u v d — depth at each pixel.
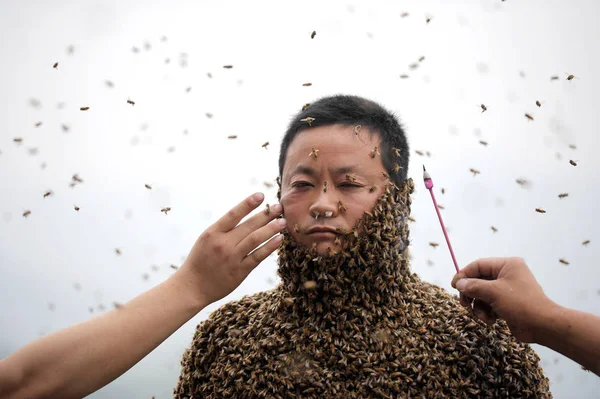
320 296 3.00
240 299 3.45
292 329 3.00
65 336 2.54
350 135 2.98
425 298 3.20
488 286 2.72
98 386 2.55
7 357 2.50
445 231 3.11
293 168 3.04
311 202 2.93
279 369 2.88
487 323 2.83
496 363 2.81
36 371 2.46
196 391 3.13
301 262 2.98
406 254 3.19
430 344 2.90
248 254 2.86
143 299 2.71
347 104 3.13
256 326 3.11
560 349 2.55
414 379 2.79
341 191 2.93
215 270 2.79
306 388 2.80
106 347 2.54
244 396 2.88
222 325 3.21
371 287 2.97
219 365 3.05
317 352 2.88
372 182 2.97
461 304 2.94
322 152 2.95
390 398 2.72
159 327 2.67
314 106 3.17
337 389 2.77
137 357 2.61
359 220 2.89
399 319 2.98
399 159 3.19
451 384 2.78
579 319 2.48
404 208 3.15
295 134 3.14
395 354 2.85
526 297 2.63
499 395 2.79
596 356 2.40
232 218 2.86
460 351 2.86
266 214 2.96
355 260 2.90
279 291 3.29
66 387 2.49
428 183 3.21
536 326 2.59
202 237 2.84
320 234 2.86
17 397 2.45
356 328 2.90
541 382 2.88
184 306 2.74
